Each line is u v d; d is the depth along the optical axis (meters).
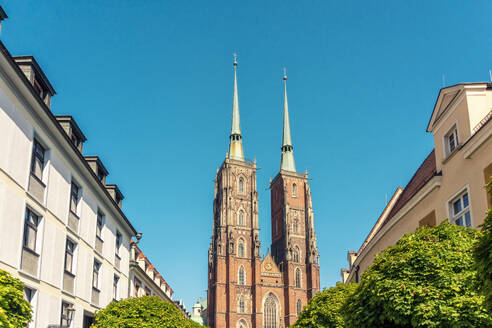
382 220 44.56
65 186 34.41
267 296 158.00
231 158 172.38
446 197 26.08
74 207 37.03
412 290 18.70
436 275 18.72
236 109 182.38
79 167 36.94
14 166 26.86
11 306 19.53
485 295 14.13
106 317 36.34
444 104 27.09
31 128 29.02
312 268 163.25
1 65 25.11
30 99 28.30
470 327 17.03
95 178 39.66
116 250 49.28
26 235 28.80
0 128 25.55
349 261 51.84
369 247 39.94
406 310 18.67
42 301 29.92
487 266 14.16
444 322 17.59
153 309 38.09
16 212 26.91
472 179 23.27
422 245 19.84
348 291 37.69
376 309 20.30
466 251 19.12
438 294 18.11
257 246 159.25
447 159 25.77
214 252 161.25
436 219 27.19
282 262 165.25
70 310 32.22
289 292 158.12
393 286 19.17
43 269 30.27
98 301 41.84
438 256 19.20
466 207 24.16
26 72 29.97
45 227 30.78
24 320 19.80
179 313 40.97
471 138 22.92
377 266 21.14
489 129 21.39
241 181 169.25
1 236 25.34
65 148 34.03
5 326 18.23
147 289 63.56
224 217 161.50
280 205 175.88
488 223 14.29
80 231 37.38
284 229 168.50
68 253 35.56
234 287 153.75
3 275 19.89
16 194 26.97
